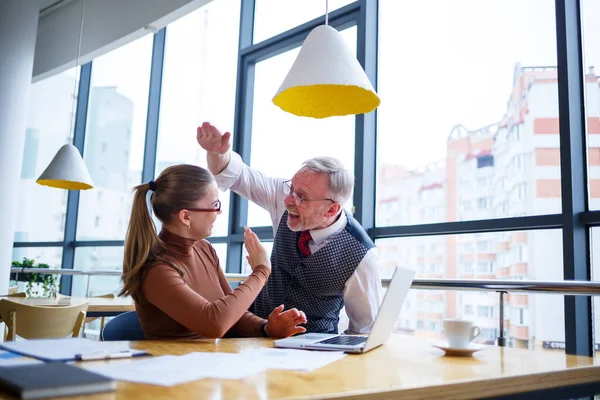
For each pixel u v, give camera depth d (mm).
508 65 3000
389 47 3688
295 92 1824
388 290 1310
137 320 1731
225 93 4918
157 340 1389
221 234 4723
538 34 2887
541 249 2770
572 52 2732
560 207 2697
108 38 5043
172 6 4379
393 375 1019
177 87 5441
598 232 2605
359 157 3641
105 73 6312
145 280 1448
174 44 5559
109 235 5926
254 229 4426
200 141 2016
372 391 873
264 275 1559
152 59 5652
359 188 3619
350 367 1091
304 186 1887
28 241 6789
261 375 968
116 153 5965
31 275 4586
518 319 2826
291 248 1991
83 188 4281
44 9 5793
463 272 3107
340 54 1672
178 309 1402
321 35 1700
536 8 2908
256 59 4730
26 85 4672
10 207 4473
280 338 1564
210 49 5133
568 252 2615
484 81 3104
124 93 5988
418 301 3289
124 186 5801
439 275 3225
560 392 1126
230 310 1418
